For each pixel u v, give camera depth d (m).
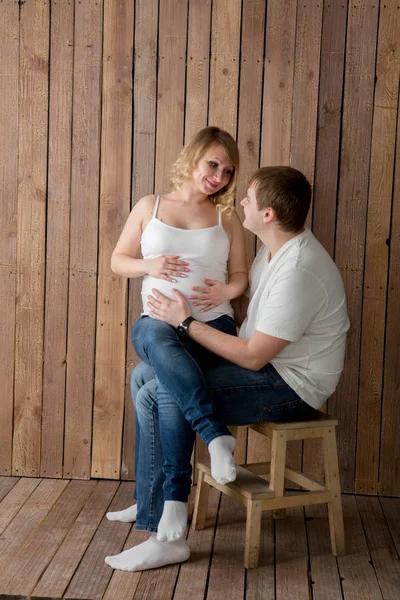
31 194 2.87
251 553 2.22
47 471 2.96
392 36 2.74
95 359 2.92
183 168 2.55
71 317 2.91
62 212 2.87
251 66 2.78
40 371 2.94
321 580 2.17
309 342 2.30
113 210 2.86
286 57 2.77
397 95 2.76
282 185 2.28
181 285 2.46
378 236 2.81
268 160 2.81
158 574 2.16
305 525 2.60
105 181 2.85
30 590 2.03
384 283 2.83
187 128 2.81
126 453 2.96
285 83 2.77
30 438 2.96
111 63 2.80
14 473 2.96
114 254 2.60
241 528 2.54
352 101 2.77
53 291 2.90
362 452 2.91
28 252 2.89
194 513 2.52
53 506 2.66
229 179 2.59
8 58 2.82
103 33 2.79
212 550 2.35
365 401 2.89
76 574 2.13
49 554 2.26
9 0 2.80
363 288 2.84
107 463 2.96
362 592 2.11
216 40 2.78
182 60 2.79
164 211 2.56
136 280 2.88
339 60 2.75
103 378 2.93
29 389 2.95
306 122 2.79
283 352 2.30
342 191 2.80
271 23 2.76
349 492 2.93
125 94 2.81
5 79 2.83
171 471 2.18
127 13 2.78
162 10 2.77
